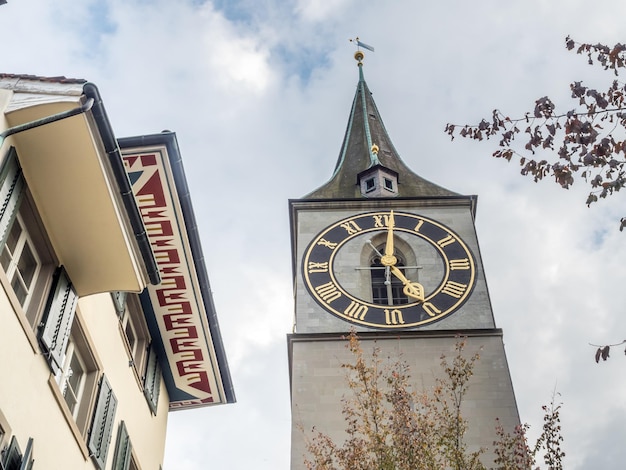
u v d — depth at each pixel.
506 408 29.31
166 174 17.88
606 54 11.95
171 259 19.66
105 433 16.78
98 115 13.80
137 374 19.69
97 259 15.34
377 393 23.56
